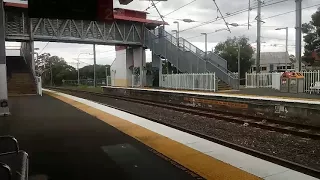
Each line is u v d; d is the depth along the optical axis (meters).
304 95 22.48
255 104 15.41
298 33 28.34
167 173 6.15
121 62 54.59
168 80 40.88
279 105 14.02
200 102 20.48
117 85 56.78
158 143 8.91
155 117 16.81
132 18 44.56
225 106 17.83
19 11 38.59
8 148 8.05
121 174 6.06
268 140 10.44
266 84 34.09
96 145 8.59
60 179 5.75
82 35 42.25
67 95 33.25
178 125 13.84
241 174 6.08
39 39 40.41
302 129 11.84
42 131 10.77
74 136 9.87
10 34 38.41
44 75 108.69
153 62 47.28
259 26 33.94
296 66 28.53
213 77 31.33
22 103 22.73
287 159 8.09
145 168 6.47
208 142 9.07
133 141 9.16
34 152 7.73
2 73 15.28
